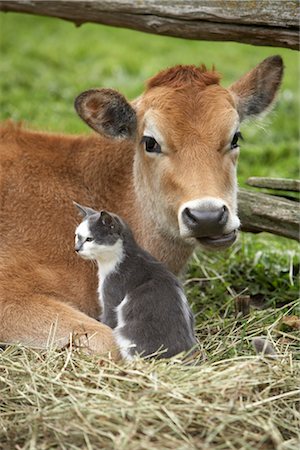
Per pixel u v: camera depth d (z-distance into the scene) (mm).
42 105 17984
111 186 10516
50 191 10383
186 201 9117
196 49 22406
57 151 10711
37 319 9586
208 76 9852
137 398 7961
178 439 7559
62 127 16609
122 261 9141
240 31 11023
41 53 21172
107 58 21172
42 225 10203
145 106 9805
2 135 10781
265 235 13195
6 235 10125
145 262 9195
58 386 8281
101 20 12156
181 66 9945
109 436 7516
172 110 9516
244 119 10438
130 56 21484
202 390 8023
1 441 7770
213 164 9320
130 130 10102
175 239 10047
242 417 7723
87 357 8859
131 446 7391
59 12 12477
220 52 22172
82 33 23266
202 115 9484
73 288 10016
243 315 10586
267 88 10445
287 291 11617
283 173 15500
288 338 9914
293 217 11258
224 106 9562
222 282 11805
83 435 7594
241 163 15992
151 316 8891
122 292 9133
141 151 9922
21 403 8211
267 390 8156
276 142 17406
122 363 8727
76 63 21078
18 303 9680
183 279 10781
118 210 10445
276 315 10617
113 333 9070
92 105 9914
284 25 10742
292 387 8312
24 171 10461
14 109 17609
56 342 9383
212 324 10383
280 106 18594
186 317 9000
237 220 9164
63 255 10125
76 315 9602
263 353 8672
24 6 12695
